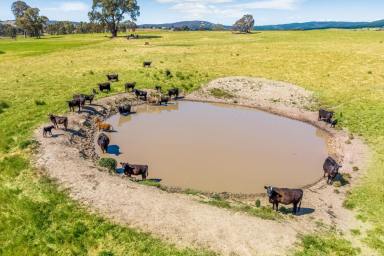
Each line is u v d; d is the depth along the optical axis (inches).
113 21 5000.0
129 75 2212.1
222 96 1963.6
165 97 1823.3
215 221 783.7
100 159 1090.1
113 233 748.0
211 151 1253.1
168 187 972.6
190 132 1439.5
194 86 2065.7
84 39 4768.7
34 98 1692.9
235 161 1180.5
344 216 871.7
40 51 3206.2
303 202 932.6
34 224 777.6
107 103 1710.1
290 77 2197.3
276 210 878.4
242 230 759.1
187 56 2819.9
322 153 1274.6
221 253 699.4
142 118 1608.0
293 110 1753.2
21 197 871.1
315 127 1558.8
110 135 1373.0
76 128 1338.6
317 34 4650.6
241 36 4643.2
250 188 1008.9
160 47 3344.0
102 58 2736.2
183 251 701.3
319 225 818.8
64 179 934.4
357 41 3607.3
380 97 1809.8
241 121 1611.7
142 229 756.6
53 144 1144.8
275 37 4360.2
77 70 2326.5
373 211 887.7
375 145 1298.0
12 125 1311.5
